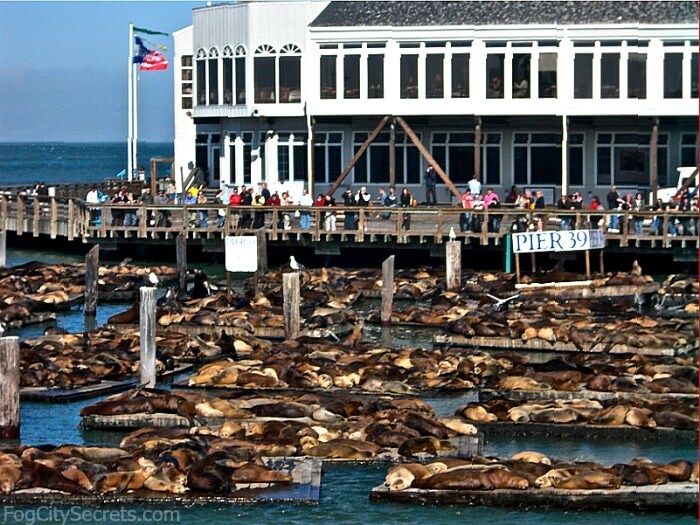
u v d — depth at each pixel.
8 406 34.53
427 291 61.12
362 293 62.09
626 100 77.12
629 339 46.25
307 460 31.70
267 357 42.41
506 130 80.56
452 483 29.39
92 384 40.53
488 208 71.06
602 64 77.38
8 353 34.44
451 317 53.56
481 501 29.25
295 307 49.34
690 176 73.50
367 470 31.70
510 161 80.75
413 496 29.52
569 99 77.62
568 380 39.00
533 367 40.72
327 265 73.00
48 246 85.38
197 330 50.62
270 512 28.95
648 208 72.75
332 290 60.41
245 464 30.38
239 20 82.44
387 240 70.94
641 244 67.81
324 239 71.62
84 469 29.88
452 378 40.03
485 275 64.50
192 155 94.44
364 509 29.14
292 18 81.00
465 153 81.06
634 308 56.53
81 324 55.44
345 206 72.56
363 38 79.25
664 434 34.72
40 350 43.59
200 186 87.06
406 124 79.38
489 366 41.34
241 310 53.47
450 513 29.00
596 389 38.50
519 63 78.06
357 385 39.69
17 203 84.62
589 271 63.47
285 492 29.56
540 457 30.66
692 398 37.47
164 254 78.50
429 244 70.50
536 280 62.19
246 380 39.59
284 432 33.00
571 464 30.28
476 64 78.25
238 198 76.81
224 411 35.41
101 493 29.23
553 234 61.16
